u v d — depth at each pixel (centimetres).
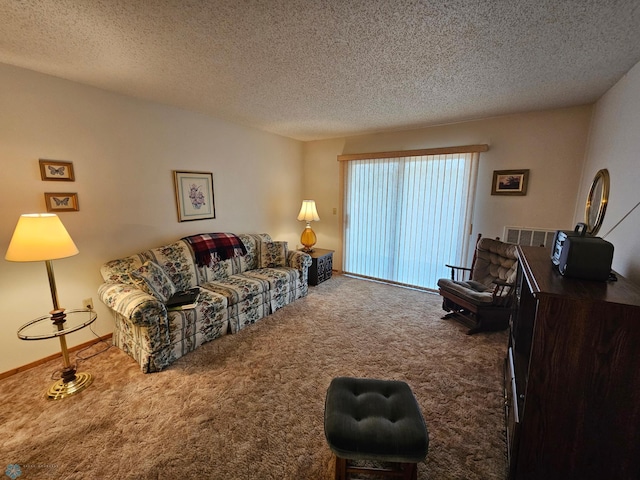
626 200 174
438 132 364
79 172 235
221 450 148
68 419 168
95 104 240
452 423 166
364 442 115
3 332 207
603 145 232
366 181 430
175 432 159
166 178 299
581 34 152
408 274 411
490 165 333
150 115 278
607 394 107
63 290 234
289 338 264
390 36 158
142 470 137
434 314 318
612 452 110
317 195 489
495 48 170
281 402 183
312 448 150
